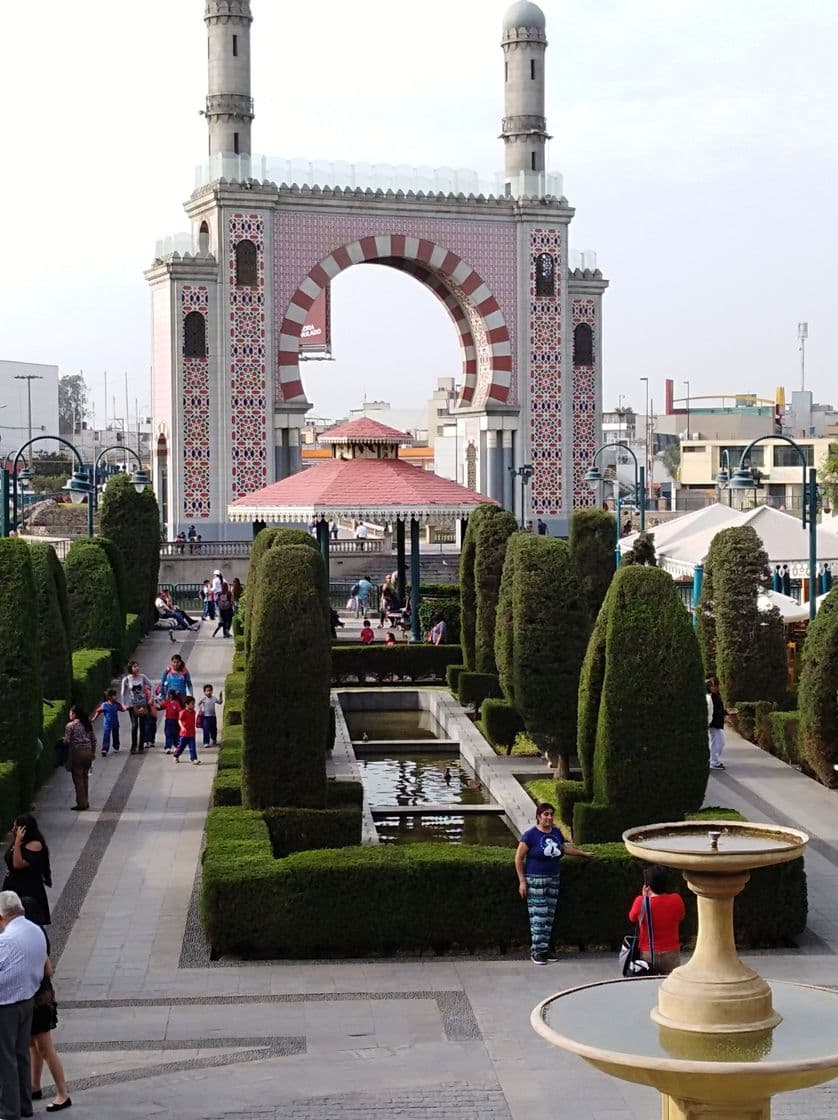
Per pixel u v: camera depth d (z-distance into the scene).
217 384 79.56
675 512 107.50
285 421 80.44
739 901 22.25
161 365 81.19
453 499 53.50
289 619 26.97
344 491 52.66
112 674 47.78
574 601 32.25
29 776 29.58
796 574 51.78
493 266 84.12
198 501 79.75
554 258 84.75
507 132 84.88
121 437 182.62
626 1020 12.13
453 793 34.09
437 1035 18.64
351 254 81.44
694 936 22.41
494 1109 16.33
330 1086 17.02
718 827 13.56
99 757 36.78
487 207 83.44
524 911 22.33
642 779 25.23
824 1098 16.53
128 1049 18.22
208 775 34.62
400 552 63.62
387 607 64.06
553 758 33.72
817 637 31.95
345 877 22.02
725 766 34.69
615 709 25.36
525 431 85.12
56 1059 16.50
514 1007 19.75
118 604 49.78
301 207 80.38
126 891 25.14
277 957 21.98
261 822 25.02
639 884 22.36
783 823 29.12
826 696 31.64
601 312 87.31
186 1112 16.31
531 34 84.31
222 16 79.50
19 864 19.78
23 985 15.84
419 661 49.09
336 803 28.52
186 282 78.94
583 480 87.31
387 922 22.09
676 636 25.47
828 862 26.48
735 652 39.03
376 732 43.06
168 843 28.33
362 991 20.45
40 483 144.38
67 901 24.56
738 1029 11.66
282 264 80.38
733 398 177.50
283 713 26.84
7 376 163.25
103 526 60.53
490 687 41.66
